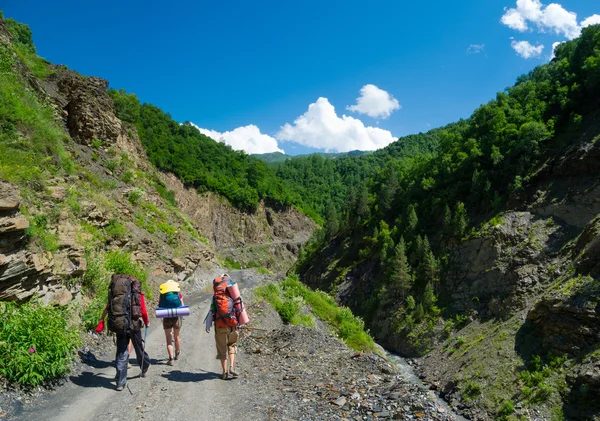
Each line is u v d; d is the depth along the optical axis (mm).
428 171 85000
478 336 41688
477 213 59406
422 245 60281
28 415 4645
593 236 39719
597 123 53469
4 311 6137
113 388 5938
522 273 45531
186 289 20828
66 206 12945
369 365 7742
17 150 12125
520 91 72188
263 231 120000
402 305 55250
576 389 25891
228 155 134625
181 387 6176
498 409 28219
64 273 8711
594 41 63094
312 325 17328
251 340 10391
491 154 62938
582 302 29953
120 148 32062
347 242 92688
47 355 5738
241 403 5590
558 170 53094
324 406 5410
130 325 6141
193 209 100500
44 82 26062
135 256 17672
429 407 5238
